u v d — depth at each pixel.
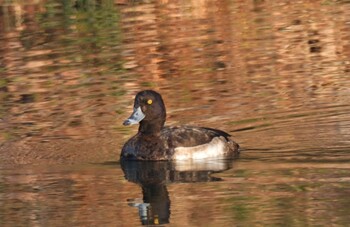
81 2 25.09
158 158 14.50
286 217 11.72
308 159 14.09
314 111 16.55
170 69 19.80
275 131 15.62
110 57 20.81
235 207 12.19
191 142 14.59
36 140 15.62
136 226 11.72
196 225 11.64
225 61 20.22
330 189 12.68
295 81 18.53
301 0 25.84
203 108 17.11
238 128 15.87
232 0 26.00
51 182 13.59
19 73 19.91
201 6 25.25
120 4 25.38
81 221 11.96
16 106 17.67
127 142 14.79
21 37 22.83
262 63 20.03
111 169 14.15
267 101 17.31
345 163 13.80
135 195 12.89
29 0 25.56
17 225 11.92
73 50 21.52
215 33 22.53
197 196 12.73
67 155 14.82
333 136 15.12
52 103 17.73
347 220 11.52
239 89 18.20
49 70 20.06
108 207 12.47
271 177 13.37
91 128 16.17
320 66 19.59
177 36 22.33
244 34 22.34
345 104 16.80
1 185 13.52
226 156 14.55
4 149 15.17
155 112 14.76
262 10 24.77
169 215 12.04
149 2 25.70
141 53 21.06
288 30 22.52
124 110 17.11
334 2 25.31
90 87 18.70
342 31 22.22
